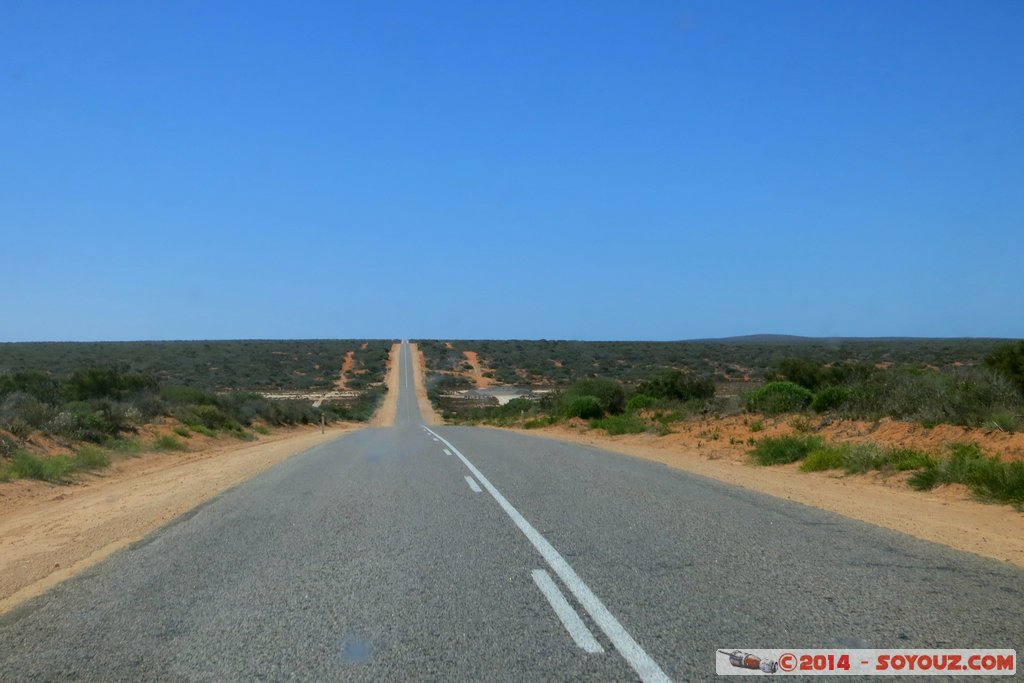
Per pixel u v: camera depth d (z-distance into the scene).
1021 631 6.21
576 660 5.68
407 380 106.06
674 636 6.16
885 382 21.95
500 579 7.93
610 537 9.86
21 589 8.10
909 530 10.10
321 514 12.08
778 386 27.39
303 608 7.06
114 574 8.45
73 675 5.58
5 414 21.56
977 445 14.99
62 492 16.98
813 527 10.33
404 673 5.50
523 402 56.47
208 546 9.80
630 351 122.50
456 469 18.27
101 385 32.88
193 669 5.66
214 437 33.81
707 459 20.45
